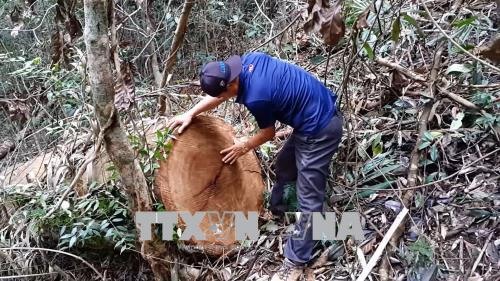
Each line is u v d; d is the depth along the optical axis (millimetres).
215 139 3160
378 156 3213
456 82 3408
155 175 2959
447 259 2689
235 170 3217
